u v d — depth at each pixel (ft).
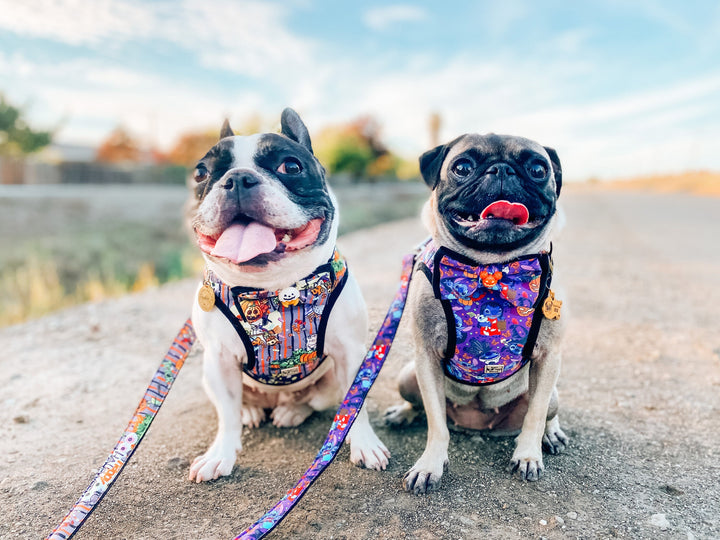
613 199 26.35
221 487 2.01
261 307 1.95
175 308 4.98
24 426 2.60
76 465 2.21
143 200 11.05
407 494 1.93
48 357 3.64
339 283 2.04
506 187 1.77
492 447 2.28
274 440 2.39
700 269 6.74
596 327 4.13
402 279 2.25
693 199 27.40
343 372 2.17
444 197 1.94
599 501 1.89
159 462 2.21
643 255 7.77
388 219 14.34
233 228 1.77
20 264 7.66
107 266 8.21
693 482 2.01
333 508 1.86
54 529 1.80
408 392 2.32
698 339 3.81
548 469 2.10
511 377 2.12
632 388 2.93
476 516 1.80
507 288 1.87
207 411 2.72
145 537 1.74
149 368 3.42
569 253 7.87
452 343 1.97
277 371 2.11
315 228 1.90
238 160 1.87
